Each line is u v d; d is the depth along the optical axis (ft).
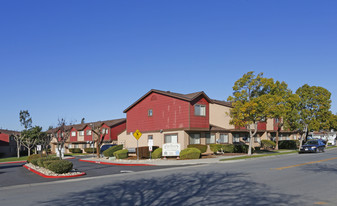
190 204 30.35
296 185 39.93
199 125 104.22
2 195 40.22
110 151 117.50
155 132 111.86
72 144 229.45
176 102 105.19
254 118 103.35
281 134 172.65
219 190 37.50
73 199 34.94
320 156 92.99
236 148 119.03
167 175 54.65
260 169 58.90
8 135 218.38
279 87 134.51
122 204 31.35
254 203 30.22
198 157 92.99
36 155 114.01
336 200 31.01
